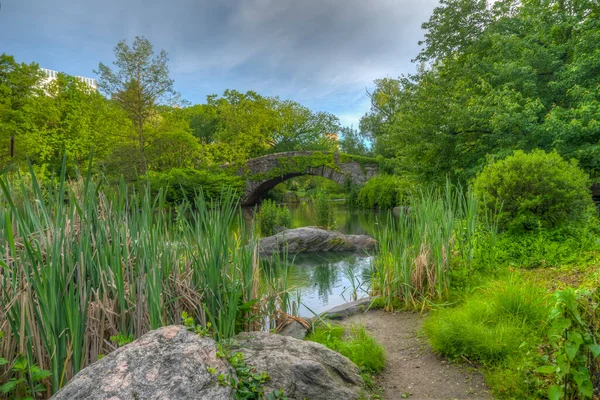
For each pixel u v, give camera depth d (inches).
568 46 577.9
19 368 89.3
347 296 284.5
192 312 136.9
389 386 123.3
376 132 1819.6
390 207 1198.9
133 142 1005.2
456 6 735.7
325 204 735.1
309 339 163.0
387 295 216.2
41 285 95.0
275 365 94.2
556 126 476.7
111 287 115.6
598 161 457.7
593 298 92.6
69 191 112.1
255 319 158.2
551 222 266.7
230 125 1722.4
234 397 73.2
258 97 1983.3
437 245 208.1
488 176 296.0
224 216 144.5
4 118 951.0
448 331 142.4
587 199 278.2
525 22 619.5
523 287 163.3
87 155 976.9
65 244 106.2
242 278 157.1
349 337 166.6
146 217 123.9
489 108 547.5
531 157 280.8
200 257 141.5
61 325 98.8
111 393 68.4
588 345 85.5
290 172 1412.4
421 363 138.9
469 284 206.7
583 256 230.1
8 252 109.7
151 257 119.4
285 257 190.4
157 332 83.4
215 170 1354.6
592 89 482.3
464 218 252.1
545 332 134.2
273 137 1982.0
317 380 97.3
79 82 1302.9
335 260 447.5
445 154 627.5
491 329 141.2
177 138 1130.7
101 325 108.7
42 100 1105.4
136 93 971.3
